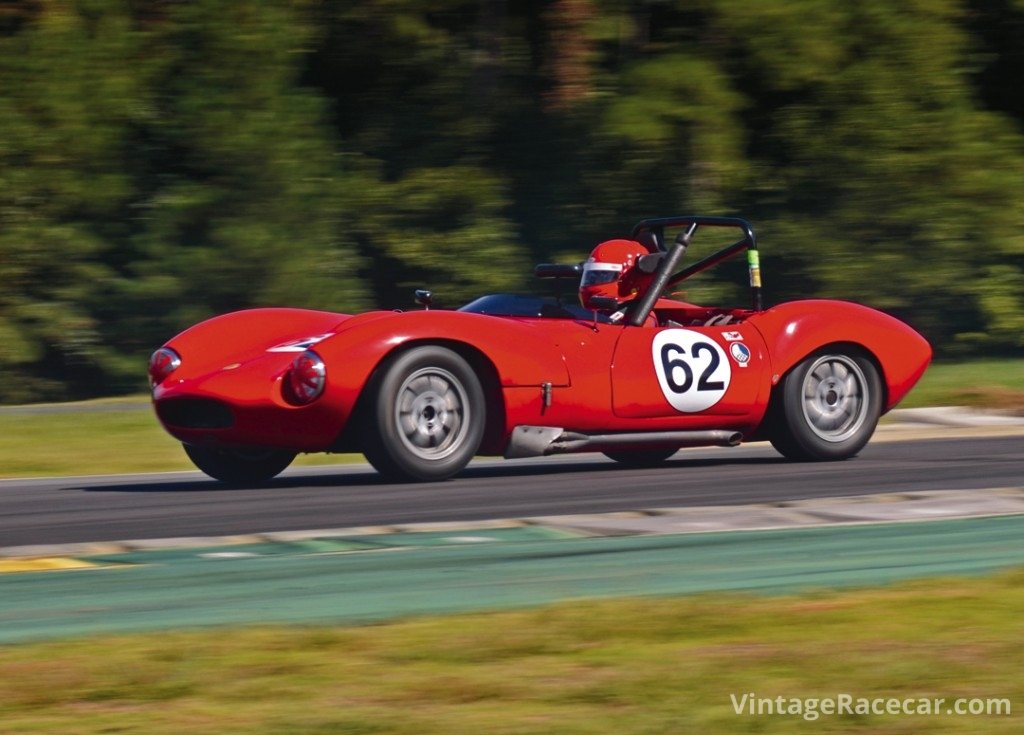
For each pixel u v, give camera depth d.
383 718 10.35
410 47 61.22
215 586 15.84
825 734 9.92
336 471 29.50
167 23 55.72
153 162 56.62
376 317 25.31
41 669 11.79
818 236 59.41
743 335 27.97
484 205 59.53
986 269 62.09
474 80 61.84
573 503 22.78
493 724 10.17
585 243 60.03
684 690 11.05
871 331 28.91
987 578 15.77
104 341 54.72
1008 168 61.16
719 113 57.91
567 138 60.31
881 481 25.42
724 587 15.77
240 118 54.59
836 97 59.44
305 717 10.39
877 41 59.47
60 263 54.19
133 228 55.56
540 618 13.69
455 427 25.02
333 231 57.00
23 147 53.16
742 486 24.91
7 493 25.28
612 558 17.58
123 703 10.85
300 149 55.66
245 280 54.16
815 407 28.58
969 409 42.00
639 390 26.55
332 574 16.55
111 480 27.95
